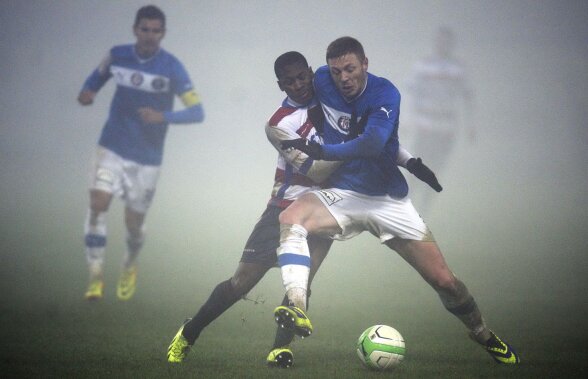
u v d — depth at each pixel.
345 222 22.47
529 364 22.77
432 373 21.14
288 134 22.47
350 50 21.50
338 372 21.11
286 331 22.17
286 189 23.19
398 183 22.78
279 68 22.25
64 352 24.33
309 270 21.61
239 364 22.41
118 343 25.92
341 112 22.36
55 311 31.75
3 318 30.39
